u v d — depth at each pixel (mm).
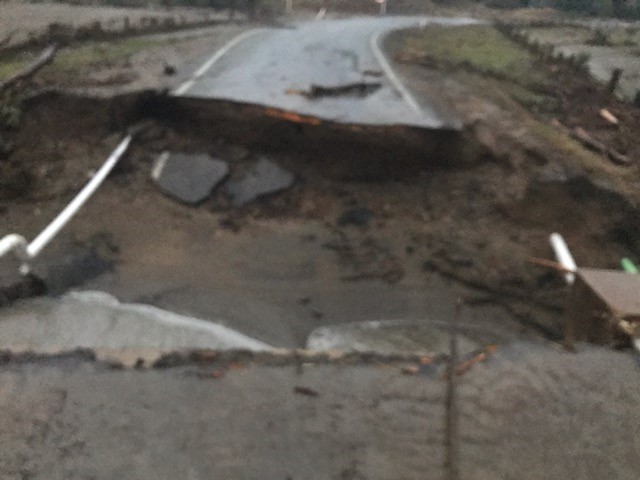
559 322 6699
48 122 8820
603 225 8008
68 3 24391
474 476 2467
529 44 18625
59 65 10828
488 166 9055
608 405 2893
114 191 8516
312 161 9273
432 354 3250
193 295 6766
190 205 8562
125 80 10133
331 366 3113
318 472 2461
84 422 2680
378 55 15328
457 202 8719
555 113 12070
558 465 2543
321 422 2727
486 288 7320
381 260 7836
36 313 5145
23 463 2455
